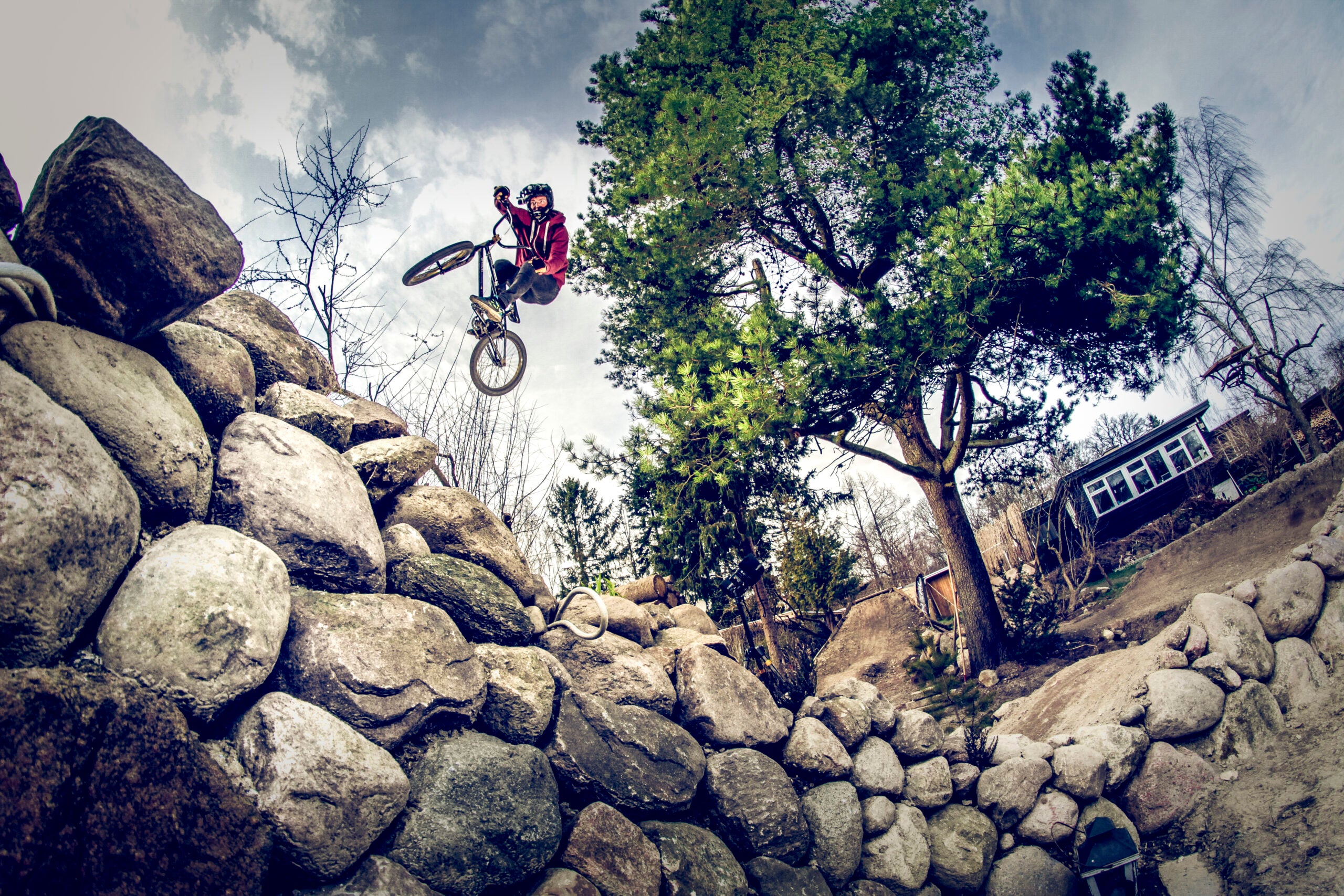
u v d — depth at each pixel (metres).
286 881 2.56
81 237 2.79
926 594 18.25
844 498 14.65
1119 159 11.45
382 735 3.02
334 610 3.17
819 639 18.02
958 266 10.24
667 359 12.02
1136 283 10.55
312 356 4.61
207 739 2.60
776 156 12.29
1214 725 6.39
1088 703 7.62
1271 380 16.11
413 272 5.31
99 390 2.73
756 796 4.43
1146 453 24.56
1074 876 5.41
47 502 2.20
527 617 4.32
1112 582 16.33
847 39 13.09
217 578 2.65
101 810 1.95
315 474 3.50
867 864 4.98
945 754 5.84
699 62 12.30
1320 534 7.86
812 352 10.66
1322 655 6.67
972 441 14.02
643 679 4.55
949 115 14.05
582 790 3.78
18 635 2.07
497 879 3.07
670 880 3.72
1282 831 5.33
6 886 1.63
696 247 12.23
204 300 3.27
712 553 13.84
